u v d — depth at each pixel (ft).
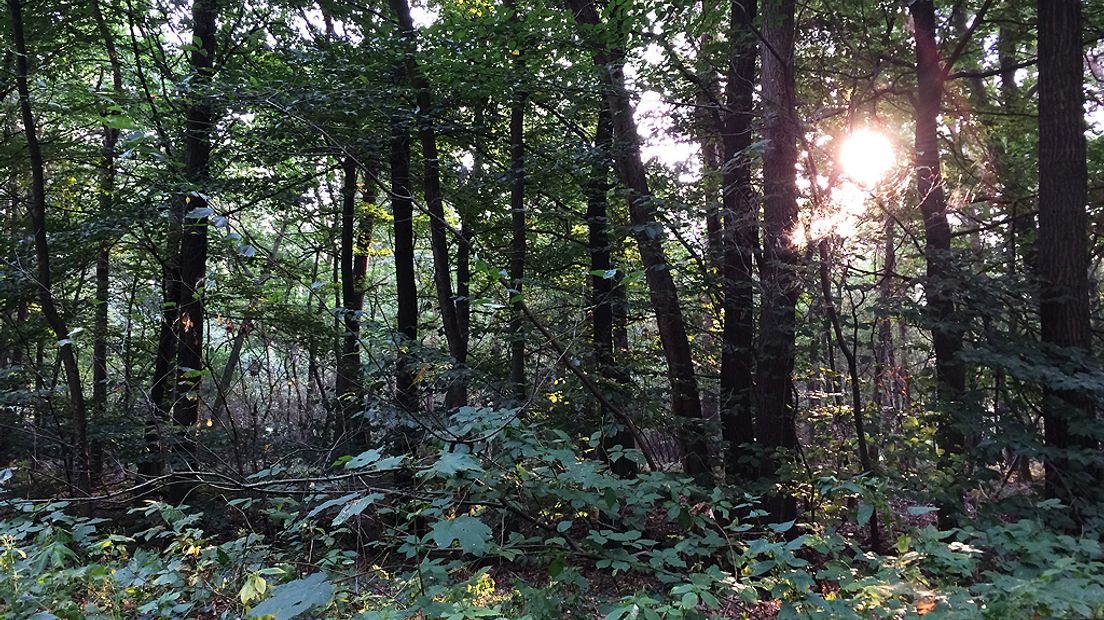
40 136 32.19
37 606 10.08
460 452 9.11
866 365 24.59
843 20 29.94
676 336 25.07
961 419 17.33
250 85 23.47
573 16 24.17
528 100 28.71
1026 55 36.35
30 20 26.99
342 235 38.91
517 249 30.35
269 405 23.85
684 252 31.71
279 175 31.83
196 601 10.95
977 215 32.17
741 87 27.86
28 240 27.76
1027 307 20.75
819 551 9.35
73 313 30.37
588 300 30.22
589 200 31.01
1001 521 15.30
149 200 28.09
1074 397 18.54
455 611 8.07
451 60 24.41
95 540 13.60
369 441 22.70
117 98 23.29
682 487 10.22
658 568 9.39
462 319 35.22
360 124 26.09
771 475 22.89
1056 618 7.25
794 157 22.66
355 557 11.51
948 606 7.97
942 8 35.47
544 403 23.80
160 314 15.61
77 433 21.31
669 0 23.54
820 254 19.19
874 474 17.94
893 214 19.49
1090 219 26.58
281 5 31.27
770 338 23.79
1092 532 15.08
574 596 10.56
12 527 11.55
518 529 11.86
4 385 27.89
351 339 24.57
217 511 23.52
